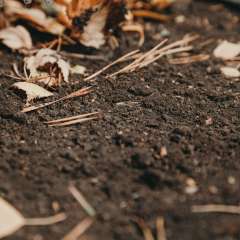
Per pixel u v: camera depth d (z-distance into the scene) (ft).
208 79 1.69
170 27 2.01
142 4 2.03
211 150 1.35
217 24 2.07
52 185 1.24
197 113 1.51
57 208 1.19
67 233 1.15
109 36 1.83
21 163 1.29
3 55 1.74
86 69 1.70
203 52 1.85
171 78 1.68
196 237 1.14
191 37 1.94
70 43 1.81
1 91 1.54
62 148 1.34
